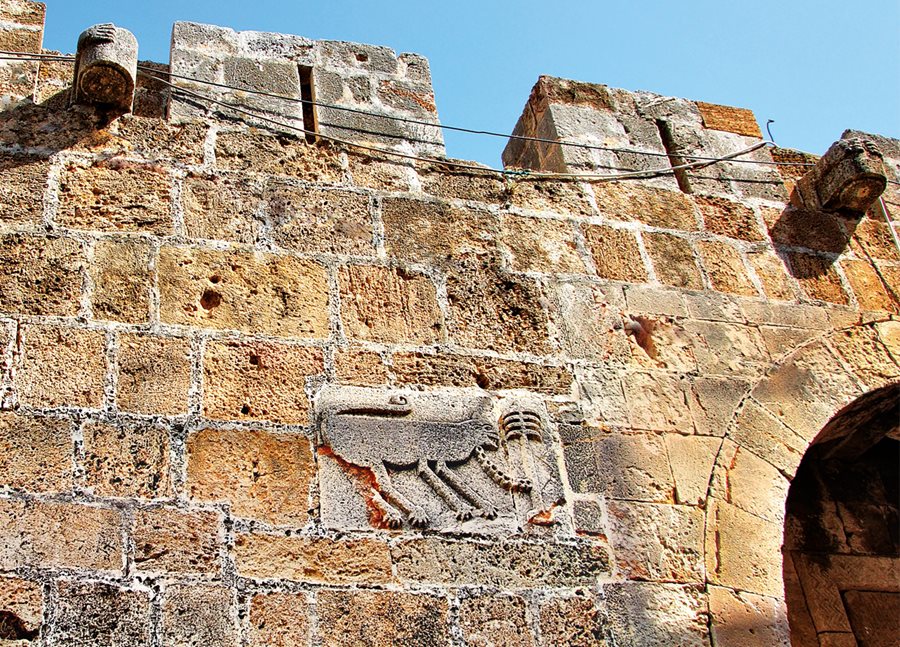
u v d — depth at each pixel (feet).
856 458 22.49
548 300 20.27
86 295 17.42
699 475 18.65
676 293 21.30
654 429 19.02
